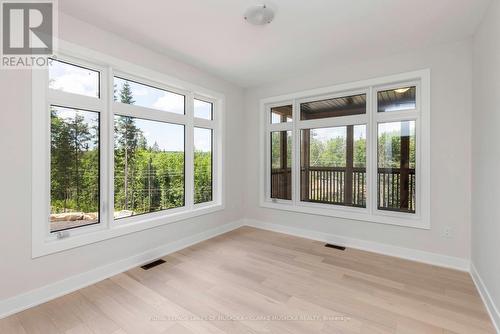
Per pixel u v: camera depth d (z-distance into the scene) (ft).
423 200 8.91
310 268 8.44
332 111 11.32
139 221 9.00
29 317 5.78
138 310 6.06
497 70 5.68
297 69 11.12
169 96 10.24
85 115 7.64
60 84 7.07
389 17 7.02
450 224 8.48
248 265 8.68
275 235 12.23
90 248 7.45
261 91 13.42
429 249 8.85
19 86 6.08
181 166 10.82
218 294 6.79
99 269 7.64
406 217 9.42
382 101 10.02
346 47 8.92
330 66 10.76
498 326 5.38
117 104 8.38
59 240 6.81
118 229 8.13
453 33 7.84
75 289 7.04
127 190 8.84
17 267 6.03
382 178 10.06
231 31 7.86
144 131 9.38
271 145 13.52
